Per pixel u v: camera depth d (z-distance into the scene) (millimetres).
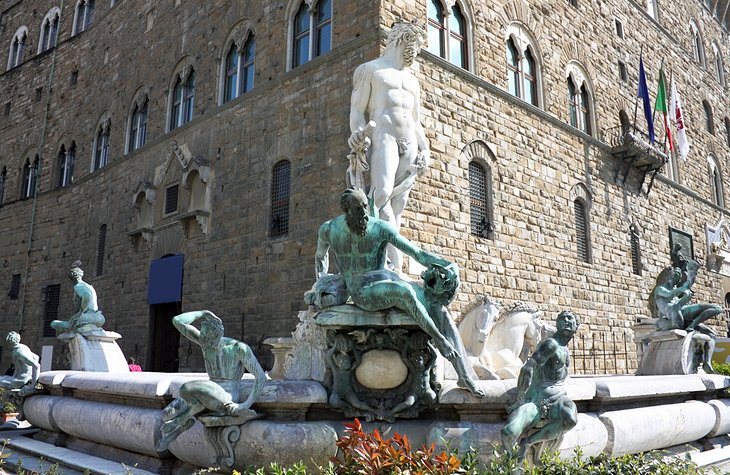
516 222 20047
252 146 20688
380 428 5938
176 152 24609
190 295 22156
